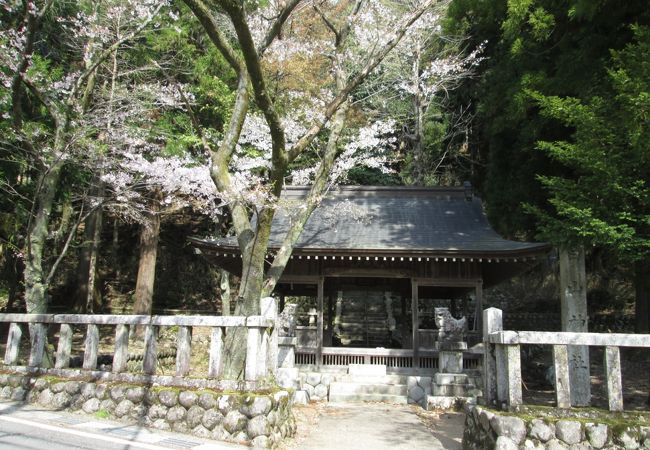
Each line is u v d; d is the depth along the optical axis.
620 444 4.62
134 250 23.31
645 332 12.73
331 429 7.67
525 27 11.80
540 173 12.13
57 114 9.27
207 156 13.01
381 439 7.07
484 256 10.35
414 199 13.95
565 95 10.58
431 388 10.07
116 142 10.89
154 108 11.97
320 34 13.03
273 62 12.13
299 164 16.95
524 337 5.10
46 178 9.07
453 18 15.52
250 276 7.39
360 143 12.26
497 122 12.44
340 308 20.20
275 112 7.09
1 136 10.12
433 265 11.17
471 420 5.77
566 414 4.91
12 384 7.51
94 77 10.39
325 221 12.55
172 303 22.16
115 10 10.19
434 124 21.11
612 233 6.91
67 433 5.59
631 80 7.19
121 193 11.43
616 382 4.94
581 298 8.73
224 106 13.78
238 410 5.83
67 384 7.00
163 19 12.85
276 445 5.93
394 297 21.19
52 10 11.31
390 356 11.03
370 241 11.08
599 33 9.91
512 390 5.04
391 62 18.64
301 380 10.41
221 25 13.33
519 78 11.48
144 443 5.35
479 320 10.93
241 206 8.07
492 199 14.50
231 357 6.84
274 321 7.19
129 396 6.48
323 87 13.91
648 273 9.95
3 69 9.95
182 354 6.59
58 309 19.61
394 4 14.48
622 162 7.30
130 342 14.57
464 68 18.25
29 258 8.54
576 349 8.48
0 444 5.00
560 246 8.64
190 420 5.98
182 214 22.86
